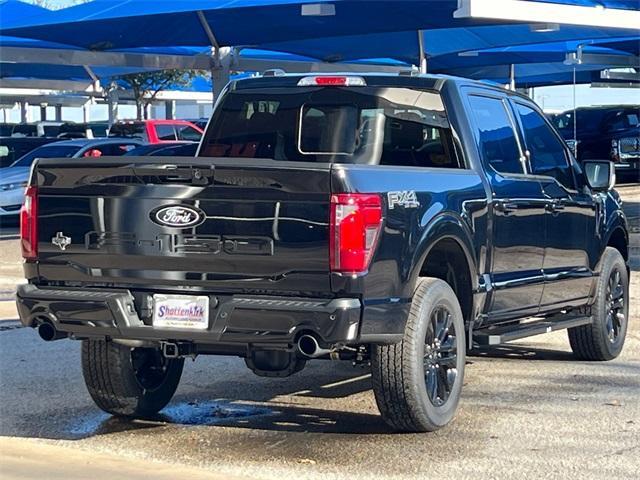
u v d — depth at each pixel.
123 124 27.64
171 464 6.59
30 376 9.27
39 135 36.59
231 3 16.53
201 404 8.25
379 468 6.44
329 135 8.73
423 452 6.77
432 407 7.06
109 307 6.74
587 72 34.91
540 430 7.29
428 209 7.01
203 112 53.06
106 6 17.69
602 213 9.70
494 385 8.73
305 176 6.34
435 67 28.70
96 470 6.46
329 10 17.08
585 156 31.88
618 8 17.53
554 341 10.84
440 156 8.20
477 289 7.71
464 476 6.27
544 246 8.72
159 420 7.78
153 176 6.64
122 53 22.39
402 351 6.82
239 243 6.49
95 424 7.68
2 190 23.06
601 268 9.69
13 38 21.17
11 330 11.55
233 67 22.47
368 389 8.71
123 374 7.57
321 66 25.94
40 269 7.04
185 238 6.60
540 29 19.09
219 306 6.54
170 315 6.67
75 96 43.56
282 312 6.37
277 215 6.42
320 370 9.52
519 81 36.12
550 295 8.89
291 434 7.30
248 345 6.57
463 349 7.41
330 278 6.35
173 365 7.96
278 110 8.88
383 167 6.75
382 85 8.46
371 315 6.45
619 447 6.86
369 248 6.41
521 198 8.35
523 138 8.85
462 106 8.17
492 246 7.91
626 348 10.47
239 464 6.58
